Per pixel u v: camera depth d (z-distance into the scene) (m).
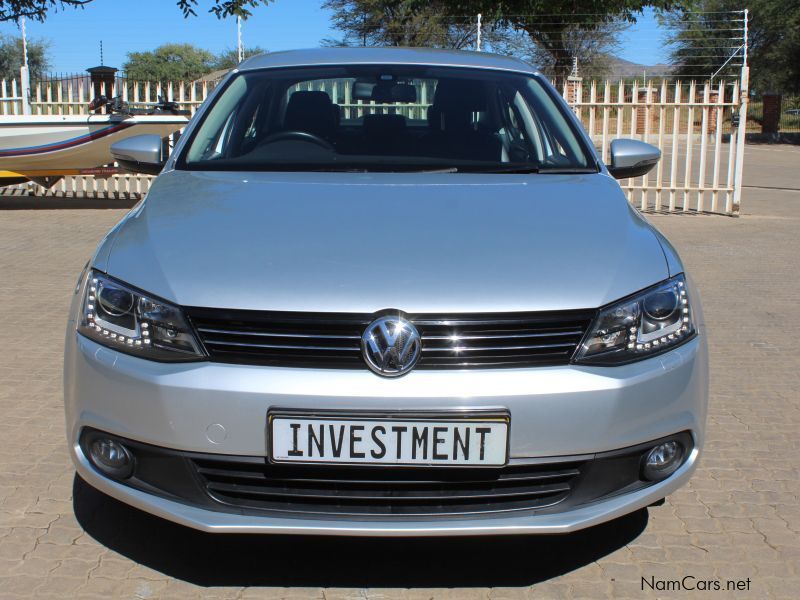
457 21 22.25
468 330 2.38
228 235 2.68
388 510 2.42
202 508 2.44
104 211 11.33
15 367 4.76
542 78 4.17
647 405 2.47
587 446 2.41
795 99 45.94
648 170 3.90
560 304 2.43
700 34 21.61
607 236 2.75
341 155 3.57
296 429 2.34
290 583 2.69
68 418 2.60
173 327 2.42
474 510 2.43
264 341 2.39
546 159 3.64
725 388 4.61
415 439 2.35
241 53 11.72
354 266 2.50
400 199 2.98
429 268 2.49
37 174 11.30
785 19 40.34
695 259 8.50
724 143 28.55
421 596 2.63
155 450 2.43
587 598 2.63
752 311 6.36
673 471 2.61
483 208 2.91
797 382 4.71
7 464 3.49
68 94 12.50
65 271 7.46
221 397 2.35
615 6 21.11
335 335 2.38
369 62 4.09
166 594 2.62
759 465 3.62
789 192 15.25
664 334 2.55
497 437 2.35
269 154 3.58
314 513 2.41
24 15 9.30
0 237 9.16
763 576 2.76
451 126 3.77
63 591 2.62
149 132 11.16
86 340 2.54
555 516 2.43
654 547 2.94
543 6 21.14
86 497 3.22
